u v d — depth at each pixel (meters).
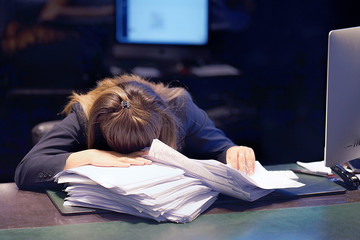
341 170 1.56
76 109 1.67
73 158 1.44
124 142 1.39
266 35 4.62
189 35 4.24
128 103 1.40
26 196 1.44
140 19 4.12
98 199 1.29
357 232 1.15
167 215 1.21
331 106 1.50
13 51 3.73
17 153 3.66
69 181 1.31
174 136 1.53
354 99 1.52
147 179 1.26
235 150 1.71
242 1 4.56
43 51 3.69
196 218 1.24
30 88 3.68
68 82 3.71
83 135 1.63
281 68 4.65
